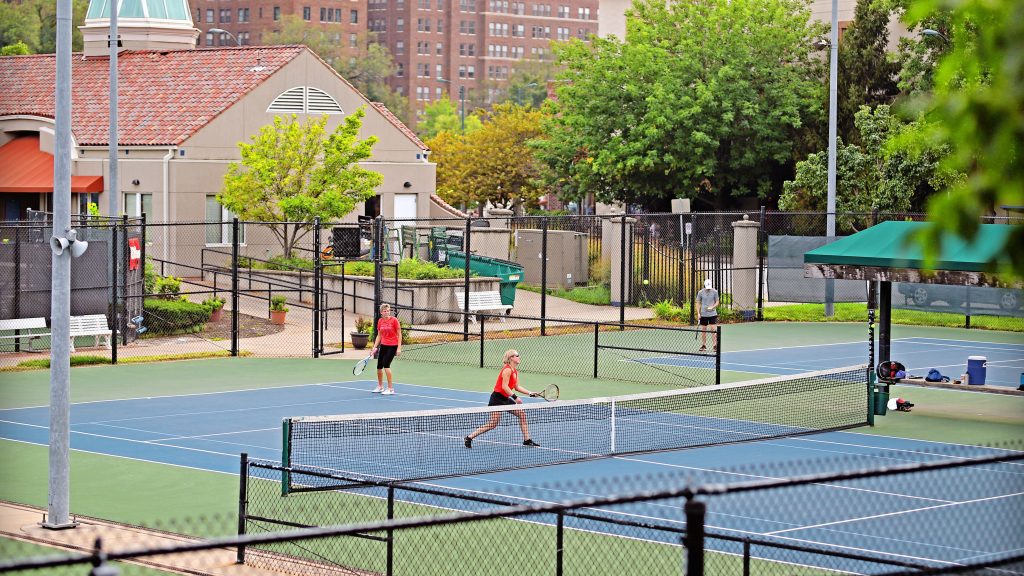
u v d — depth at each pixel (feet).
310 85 179.01
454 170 263.49
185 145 166.50
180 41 194.90
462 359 111.86
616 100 199.82
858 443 75.56
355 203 159.84
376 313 118.42
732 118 190.90
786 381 93.30
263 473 65.31
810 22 226.17
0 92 186.19
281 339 122.93
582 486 61.98
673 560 48.70
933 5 15.03
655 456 70.08
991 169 14.64
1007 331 135.85
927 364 109.60
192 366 106.93
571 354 115.03
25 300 110.32
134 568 47.29
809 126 194.59
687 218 192.54
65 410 54.29
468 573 46.57
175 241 165.48
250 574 46.55
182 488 62.28
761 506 58.18
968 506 58.13
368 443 72.54
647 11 207.00
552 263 167.12
